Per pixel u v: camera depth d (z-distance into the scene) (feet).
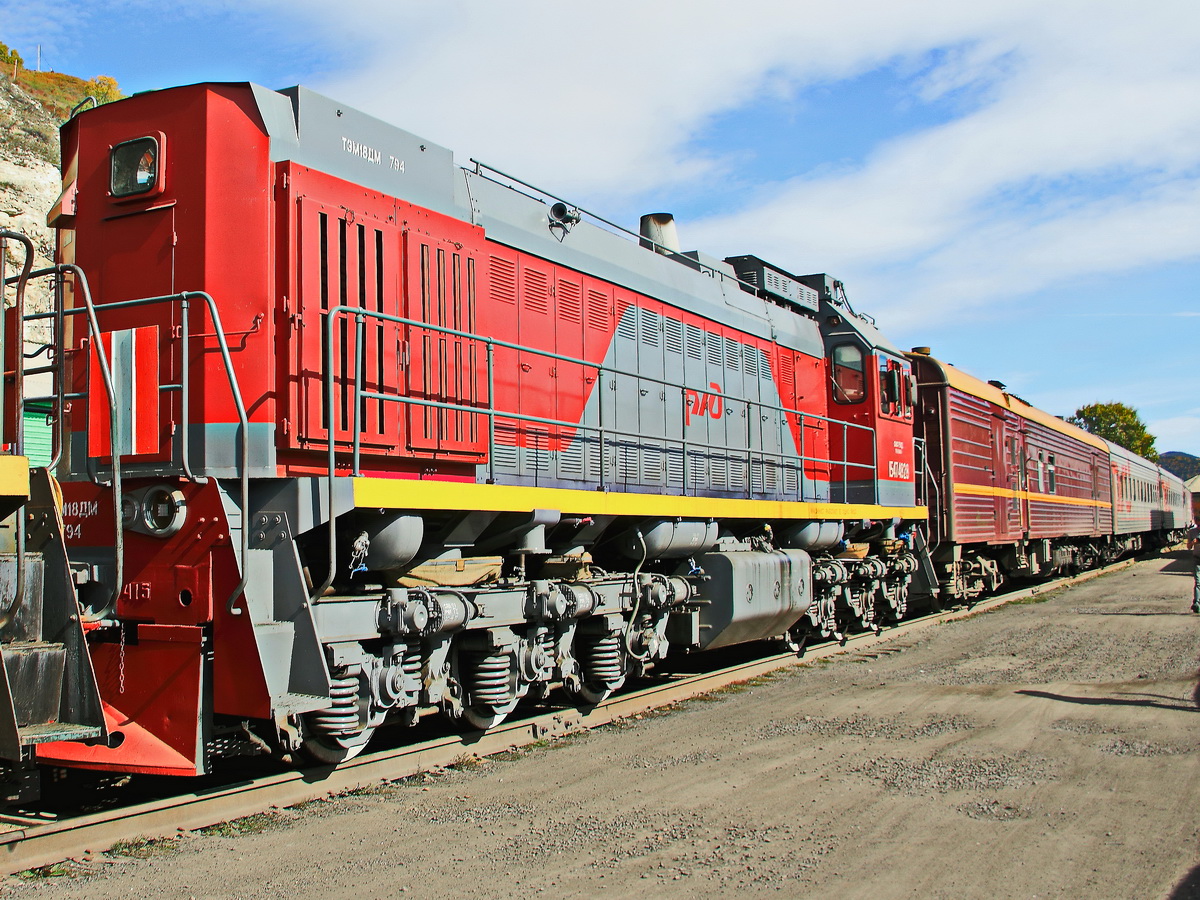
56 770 20.04
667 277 34.73
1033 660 38.29
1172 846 16.84
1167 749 23.67
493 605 23.49
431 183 24.44
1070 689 31.81
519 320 27.12
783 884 15.16
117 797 19.84
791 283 44.70
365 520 20.71
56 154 78.95
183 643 18.47
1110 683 32.81
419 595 21.50
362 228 21.81
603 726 27.30
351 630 19.97
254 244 19.95
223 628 18.35
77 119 21.94
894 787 20.58
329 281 20.76
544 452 27.68
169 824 17.65
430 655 22.43
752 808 19.17
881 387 46.06
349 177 21.94
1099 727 26.13
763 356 40.14
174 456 19.63
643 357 32.55
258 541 19.53
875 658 40.19
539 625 25.52
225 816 18.42
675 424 33.91
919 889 14.96
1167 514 147.64
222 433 19.65
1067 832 17.60
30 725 16.69
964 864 16.01
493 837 17.42
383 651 21.20
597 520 27.78
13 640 17.15
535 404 27.48
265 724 20.63
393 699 20.84
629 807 19.27
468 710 24.16
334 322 19.42
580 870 15.78
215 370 19.80
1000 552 67.31
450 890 14.92
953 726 26.45
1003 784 20.75
